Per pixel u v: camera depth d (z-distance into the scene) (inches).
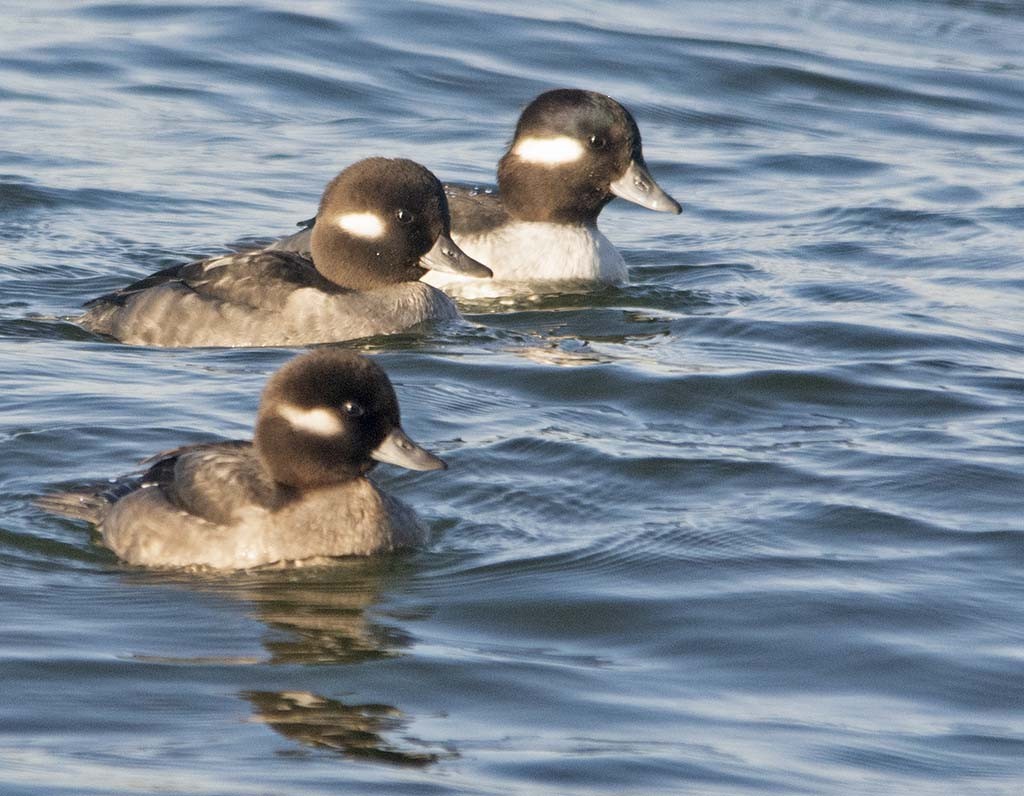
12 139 933.2
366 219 709.9
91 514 491.2
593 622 438.9
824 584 461.1
